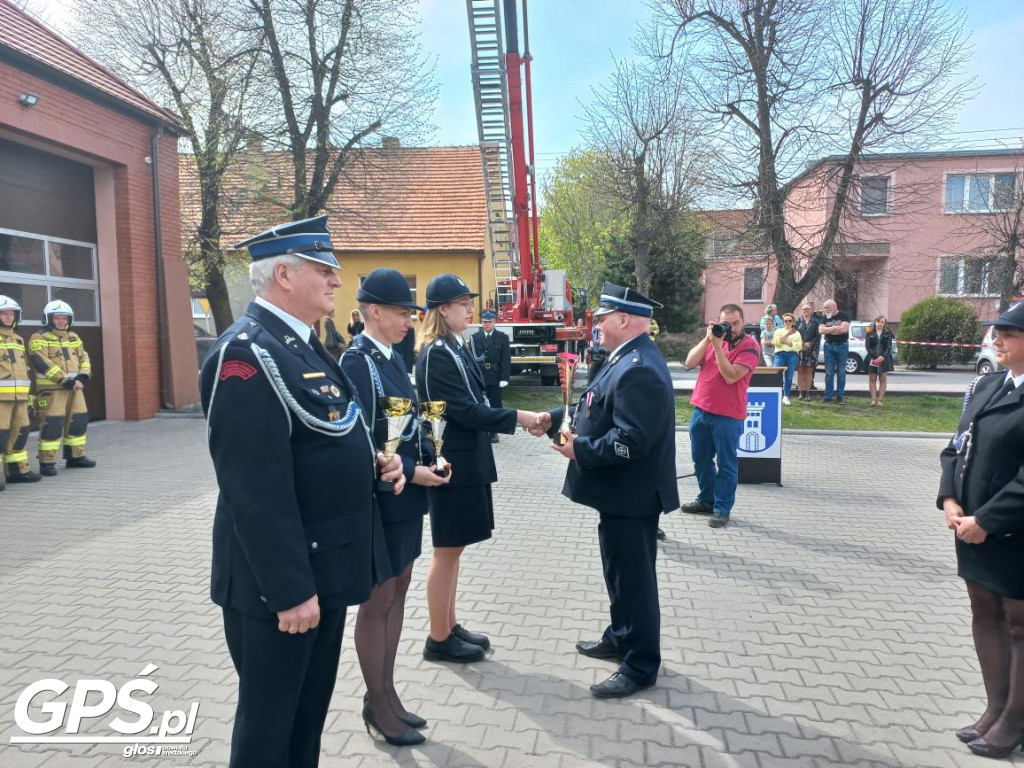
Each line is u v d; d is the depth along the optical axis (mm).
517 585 4895
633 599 3459
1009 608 2922
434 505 3609
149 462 8797
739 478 8055
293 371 2123
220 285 17422
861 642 4043
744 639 4074
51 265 10891
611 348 3684
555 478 8383
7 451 7543
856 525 6410
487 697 3418
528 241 15961
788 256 17516
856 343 22266
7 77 9344
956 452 3148
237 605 2121
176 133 12742
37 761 2879
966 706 3365
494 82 14055
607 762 2900
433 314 3684
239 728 2123
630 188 21547
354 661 3811
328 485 2166
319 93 15820
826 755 2965
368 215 18938
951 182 26484
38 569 5059
